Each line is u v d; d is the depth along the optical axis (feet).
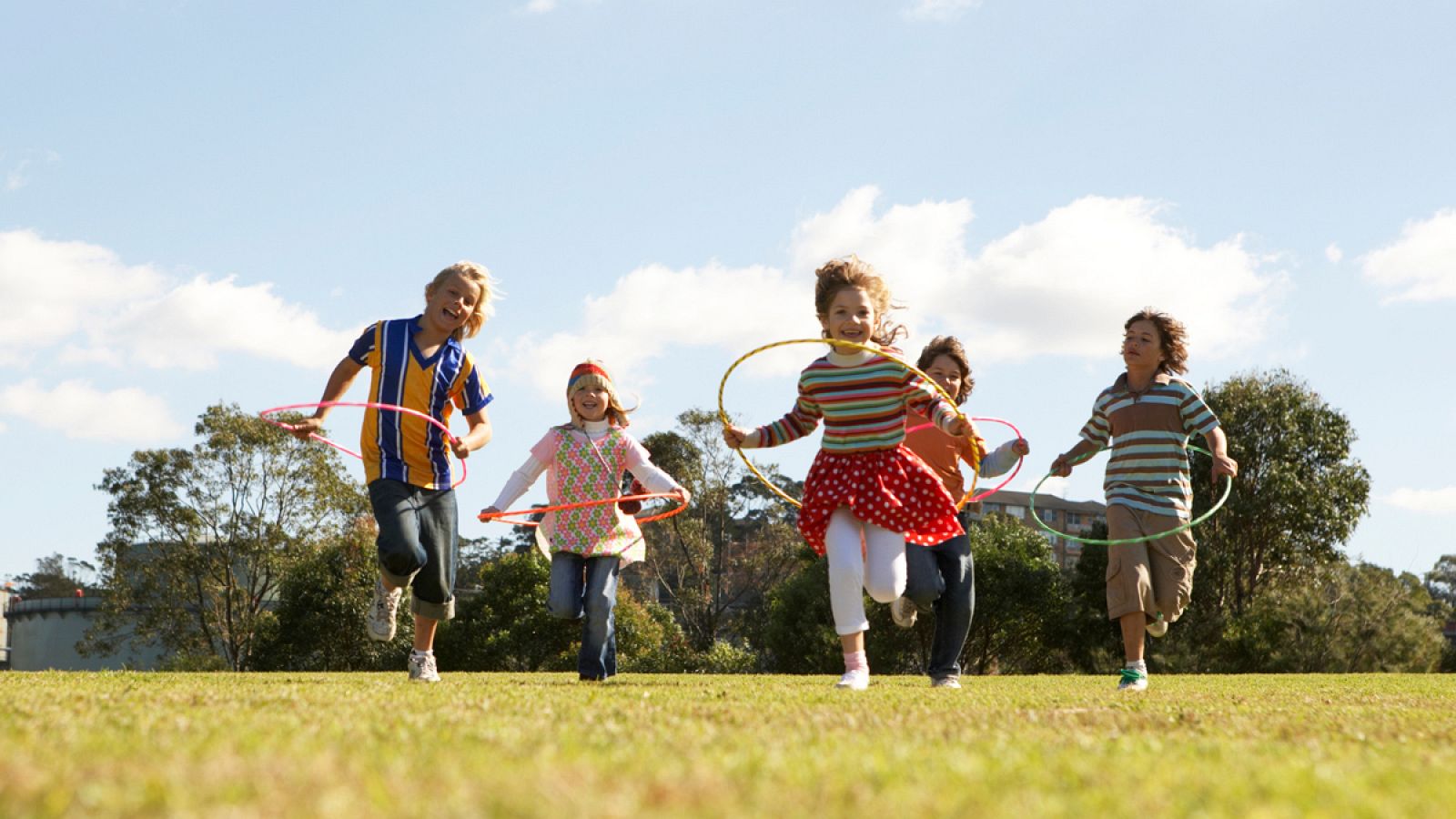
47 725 7.97
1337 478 109.50
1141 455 21.12
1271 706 12.87
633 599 120.78
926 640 110.11
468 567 195.21
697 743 7.47
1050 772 6.41
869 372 17.16
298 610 114.01
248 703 10.14
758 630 140.87
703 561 142.92
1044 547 112.68
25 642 170.50
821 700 12.20
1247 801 5.50
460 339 19.30
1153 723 9.93
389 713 9.30
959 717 10.05
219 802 4.99
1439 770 6.76
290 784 5.41
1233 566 110.32
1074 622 108.68
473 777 5.73
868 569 17.10
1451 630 136.26
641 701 11.32
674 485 20.20
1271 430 110.42
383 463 18.17
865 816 4.94
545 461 20.48
